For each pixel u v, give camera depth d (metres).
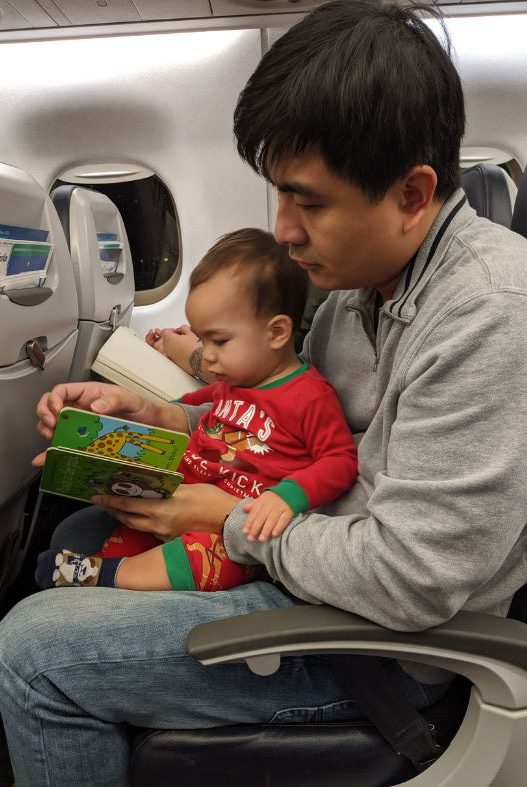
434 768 0.83
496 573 0.82
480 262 0.76
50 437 1.11
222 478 1.16
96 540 1.21
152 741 0.84
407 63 0.68
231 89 2.23
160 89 2.23
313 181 0.71
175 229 2.43
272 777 0.84
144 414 1.22
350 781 0.85
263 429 1.14
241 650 0.76
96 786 0.85
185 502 1.03
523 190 1.08
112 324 1.80
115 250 1.88
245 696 0.85
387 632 0.76
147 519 1.05
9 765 1.27
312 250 0.79
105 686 0.81
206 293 1.13
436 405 0.73
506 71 2.20
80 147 2.30
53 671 0.80
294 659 0.87
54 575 1.01
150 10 1.96
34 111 2.25
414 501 0.72
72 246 1.55
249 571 1.01
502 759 0.78
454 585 0.69
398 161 0.69
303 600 0.89
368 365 1.04
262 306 1.13
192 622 0.86
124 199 2.37
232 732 0.85
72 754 0.82
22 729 0.81
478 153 2.29
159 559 0.99
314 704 0.87
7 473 1.24
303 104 0.67
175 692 0.84
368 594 0.75
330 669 0.88
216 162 2.32
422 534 0.70
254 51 2.19
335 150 0.68
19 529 1.59
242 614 0.85
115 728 0.85
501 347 0.70
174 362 1.84
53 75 2.21
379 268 0.81
